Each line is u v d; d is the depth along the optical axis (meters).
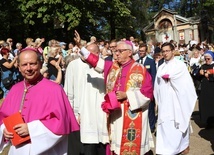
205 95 6.95
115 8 23.62
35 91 2.76
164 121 4.77
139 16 32.38
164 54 4.87
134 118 3.96
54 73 6.18
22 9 19.80
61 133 2.63
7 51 8.64
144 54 6.88
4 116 2.84
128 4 29.94
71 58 5.66
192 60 9.80
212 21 36.12
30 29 22.88
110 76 4.19
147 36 32.97
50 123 2.63
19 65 2.76
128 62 4.12
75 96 4.82
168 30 31.81
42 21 20.30
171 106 4.79
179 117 4.71
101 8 23.31
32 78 2.77
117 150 3.99
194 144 6.14
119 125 3.99
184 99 4.72
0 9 20.73
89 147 4.42
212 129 7.19
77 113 4.79
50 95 2.72
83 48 4.30
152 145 4.19
